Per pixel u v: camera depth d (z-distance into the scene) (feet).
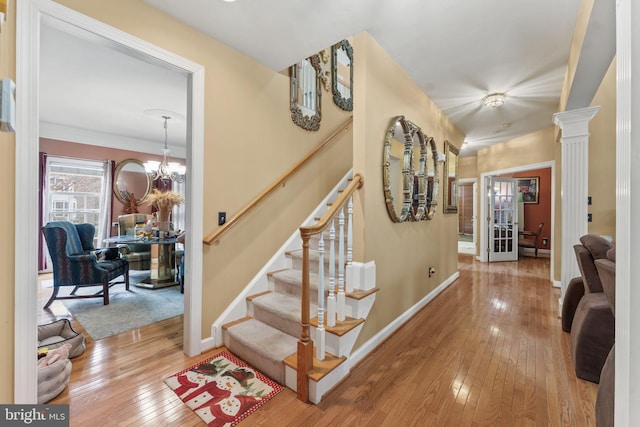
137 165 19.17
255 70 8.13
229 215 7.54
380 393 5.63
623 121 2.04
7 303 4.18
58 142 15.96
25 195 4.30
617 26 2.15
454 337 8.13
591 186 11.44
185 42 6.46
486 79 9.37
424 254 10.72
